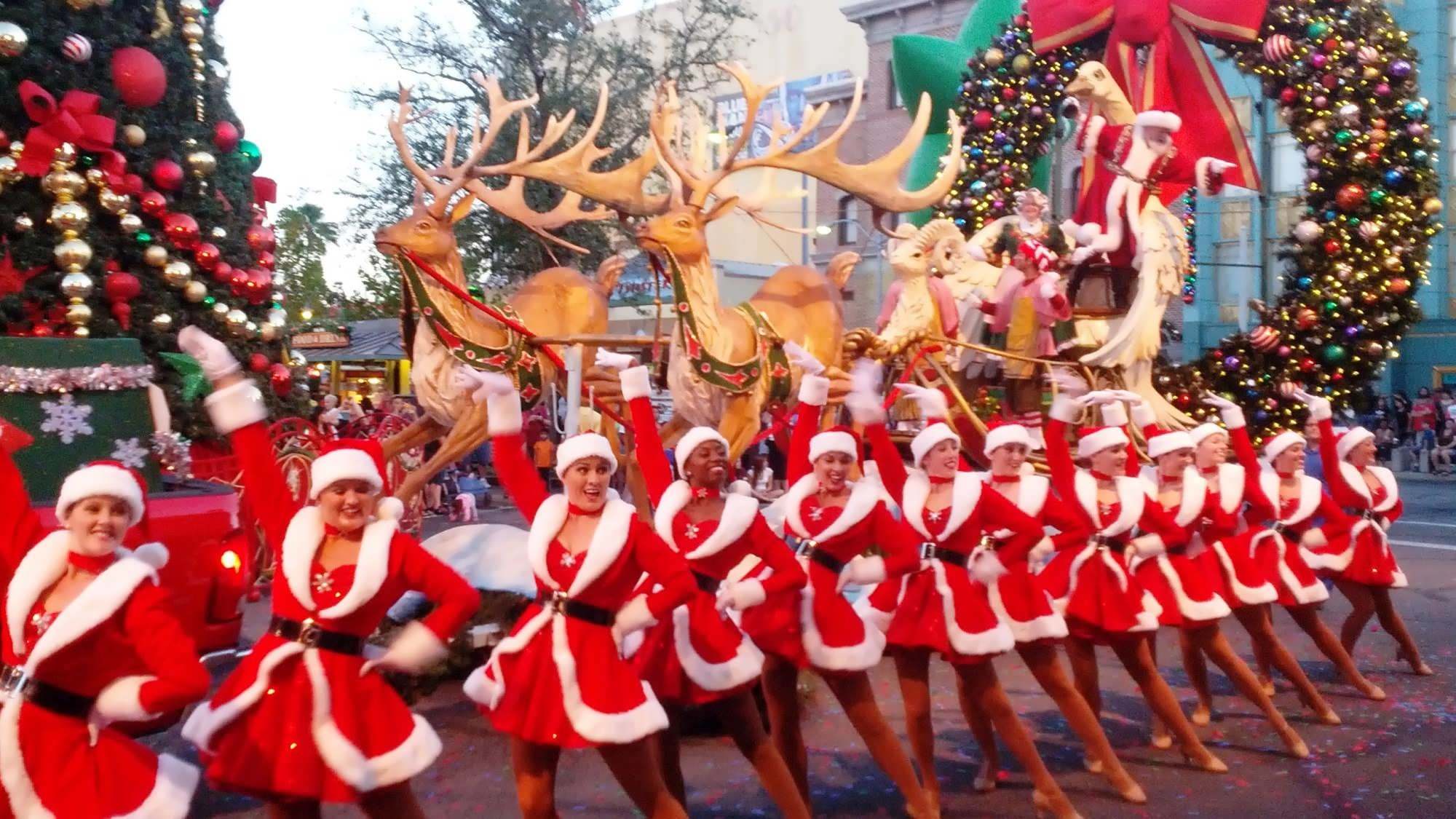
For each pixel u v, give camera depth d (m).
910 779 5.03
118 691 3.47
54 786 3.38
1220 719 7.13
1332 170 11.33
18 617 3.51
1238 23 11.47
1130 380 10.38
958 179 13.23
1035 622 5.53
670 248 8.25
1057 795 5.20
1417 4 32.03
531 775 4.18
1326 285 11.14
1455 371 32.12
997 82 13.05
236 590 6.02
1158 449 6.80
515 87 21.19
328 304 30.11
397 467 11.56
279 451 10.04
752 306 8.95
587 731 4.01
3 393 5.85
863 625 5.04
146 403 6.35
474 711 6.84
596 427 10.08
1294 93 11.52
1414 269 11.28
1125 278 11.34
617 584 4.25
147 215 9.89
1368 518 8.14
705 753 6.26
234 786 3.67
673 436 9.31
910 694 5.35
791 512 5.20
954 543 5.40
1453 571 12.31
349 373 25.12
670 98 9.06
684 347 8.29
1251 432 11.38
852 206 31.83
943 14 31.95
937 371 9.27
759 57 38.94
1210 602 6.47
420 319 8.06
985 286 10.91
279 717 3.70
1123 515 6.10
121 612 3.53
